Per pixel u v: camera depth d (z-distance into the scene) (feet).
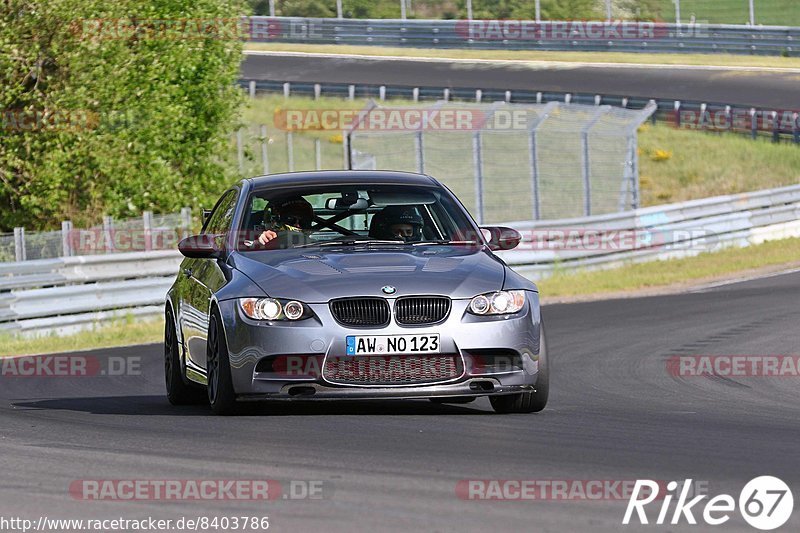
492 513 40.09
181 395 75.97
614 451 52.90
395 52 471.21
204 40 203.41
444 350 62.34
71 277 142.41
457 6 506.89
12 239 149.07
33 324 136.46
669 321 128.57
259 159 333.21
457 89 388.57
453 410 68.69
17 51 177.17
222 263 69.51
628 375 89.40
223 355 64.13
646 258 204.64
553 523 38.70
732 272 188.75
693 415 67.62
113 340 128.98
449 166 310.45
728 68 430.20
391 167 307.17
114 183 190.80
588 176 238.27
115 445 55.57
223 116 207.51
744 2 496.64
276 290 63.52
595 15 490.49
